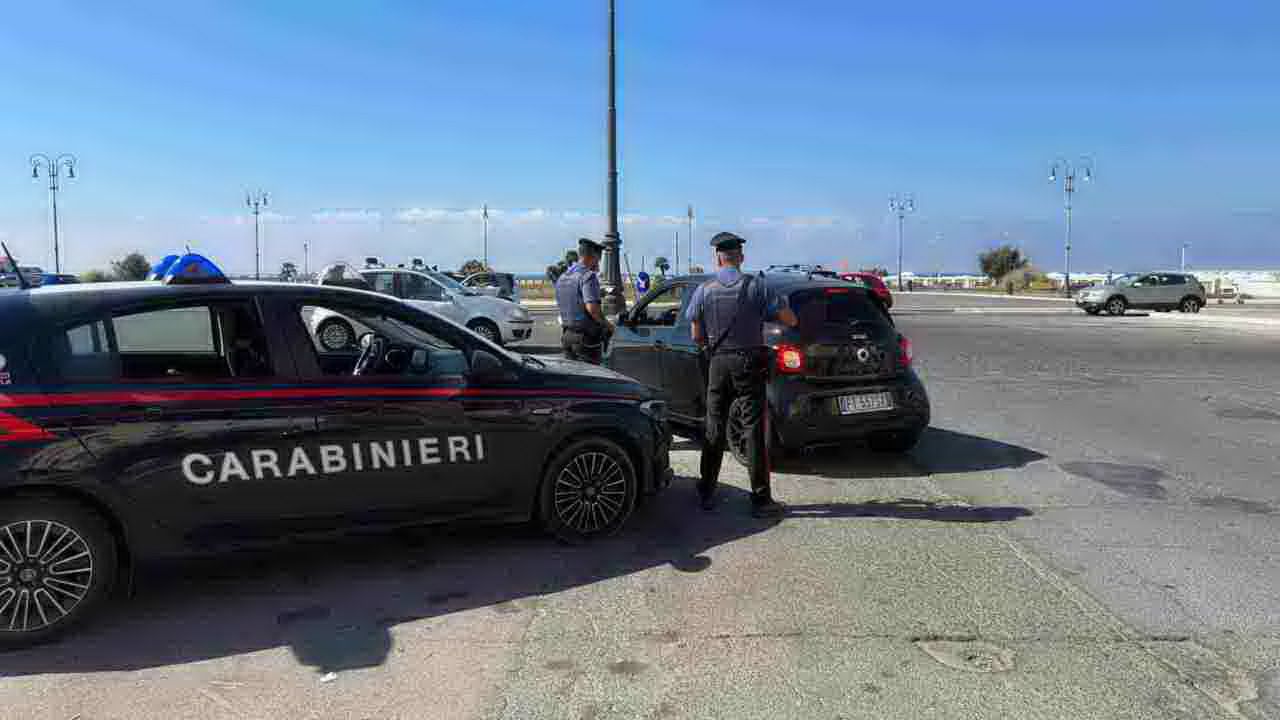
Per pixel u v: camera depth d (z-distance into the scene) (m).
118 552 3.88
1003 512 5.43
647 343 7.50
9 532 3.52
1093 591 4.09
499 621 3.78
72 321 3.74
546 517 4.75
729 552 4.68
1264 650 3.47
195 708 3.03
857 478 6.35
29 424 3.52
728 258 5.35
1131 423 8.61
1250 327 23.52
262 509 4.00
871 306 6.68
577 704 3.04
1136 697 3.09
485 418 4.50
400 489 4.32
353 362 4.61
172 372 3.94
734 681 3.21
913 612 3.84
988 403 9.90
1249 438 7.83
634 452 5.02
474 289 17.22
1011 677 3.24
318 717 2.96
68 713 2.99
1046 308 35.97
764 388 5.36
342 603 3.99
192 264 4.11
